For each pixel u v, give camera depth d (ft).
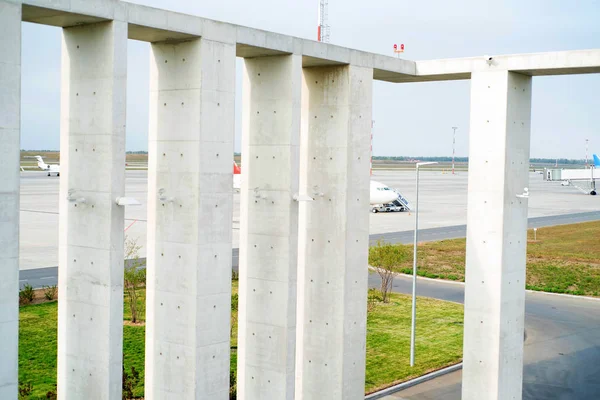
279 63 71.61
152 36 63.62
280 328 72.90
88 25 59.52
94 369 61.36
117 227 60.03
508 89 81.10
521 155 84.17
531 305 145.79
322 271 80.28
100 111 59.52
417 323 126.62
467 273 84.12
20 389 83.66
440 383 97.60
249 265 74.79
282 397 73.10
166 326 66.85
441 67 84.74
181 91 64.90
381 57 81.25
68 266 62.59
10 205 53.31
